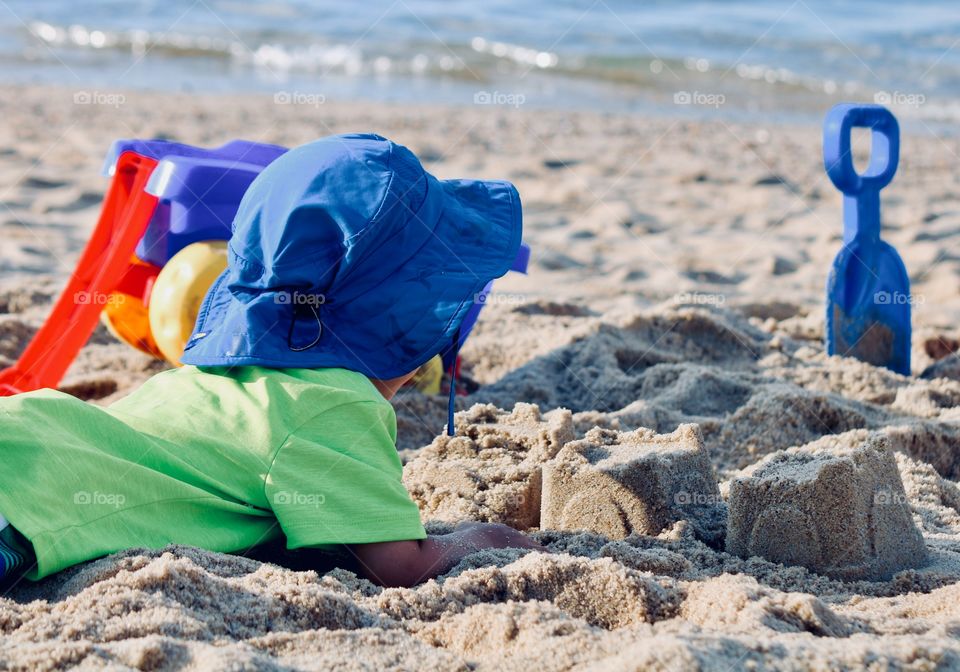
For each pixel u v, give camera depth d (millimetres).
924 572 2100
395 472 2100
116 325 3469
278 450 2016
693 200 6684
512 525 2434
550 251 5523
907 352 3781
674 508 2279
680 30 13422
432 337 2162
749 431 3080
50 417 1956
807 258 5523
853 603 1962
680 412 3234
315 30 13102
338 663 1590
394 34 12945
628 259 5426
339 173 2148
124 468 1939
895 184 7152
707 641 1530
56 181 6297
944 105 10047
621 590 1842
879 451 2221
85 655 1540
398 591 1865
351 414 2076
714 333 3977
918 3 15109
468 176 6949
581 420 3027
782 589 2047
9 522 1810
